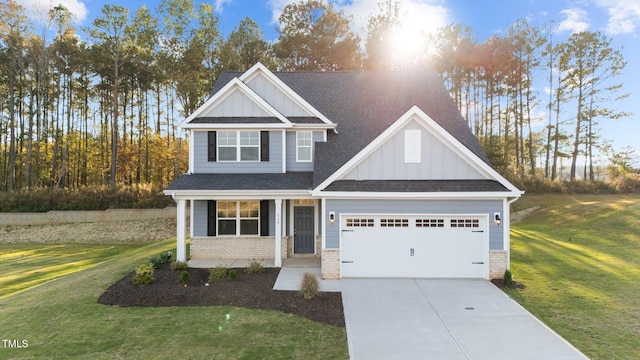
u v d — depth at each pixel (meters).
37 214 30.31
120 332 8.78
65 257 22.38
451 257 13.18
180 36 35.50
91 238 28.41
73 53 37.34
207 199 14.65
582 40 36.94
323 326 9.09
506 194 12.69
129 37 37.09
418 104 18.80
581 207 26.73
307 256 16.30
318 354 7.64
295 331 8.79
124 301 10.84
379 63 38.50
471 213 13.03
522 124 40.84
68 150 40.69
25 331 8.94
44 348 8.02
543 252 17.42
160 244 21.00
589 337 8.37
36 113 39.72
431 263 13.21
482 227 13.09
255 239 16.08
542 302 10.73
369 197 13.02
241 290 11.70
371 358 7.46
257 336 8.52
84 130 46.12
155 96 45.31
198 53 34.50
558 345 7.98
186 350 7.85
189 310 10.15
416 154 13.57
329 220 13.18
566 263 15.29
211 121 16.16
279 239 14.54
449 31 41.56
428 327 9.00
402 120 13.48
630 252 16.84
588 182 34.09
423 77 21.09
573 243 19.36
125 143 43.44
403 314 9.84
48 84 39.34
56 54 37.19
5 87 40.06
